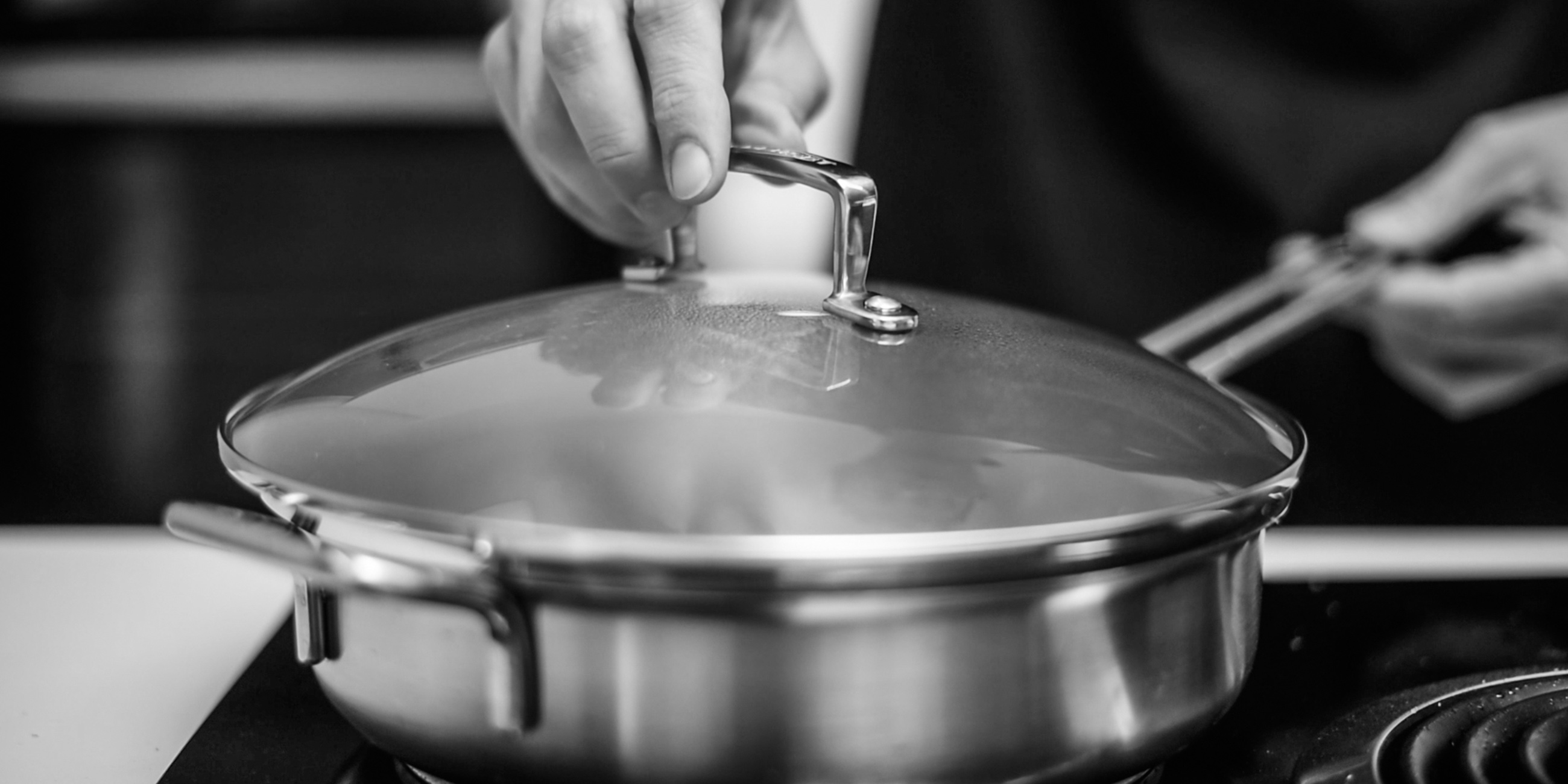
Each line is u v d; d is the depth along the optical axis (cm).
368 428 68
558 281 216
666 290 75
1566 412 138
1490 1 126
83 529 98
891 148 139
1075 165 136
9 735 78
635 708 65
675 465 66
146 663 84
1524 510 142
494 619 65
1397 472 142
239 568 93
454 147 210
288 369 219
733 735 65
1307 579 89
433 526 65
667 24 78
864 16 193
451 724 67
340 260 215
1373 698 79
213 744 76
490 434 67
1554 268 122
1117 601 67
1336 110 130
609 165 80
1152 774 74
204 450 222
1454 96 129
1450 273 125
